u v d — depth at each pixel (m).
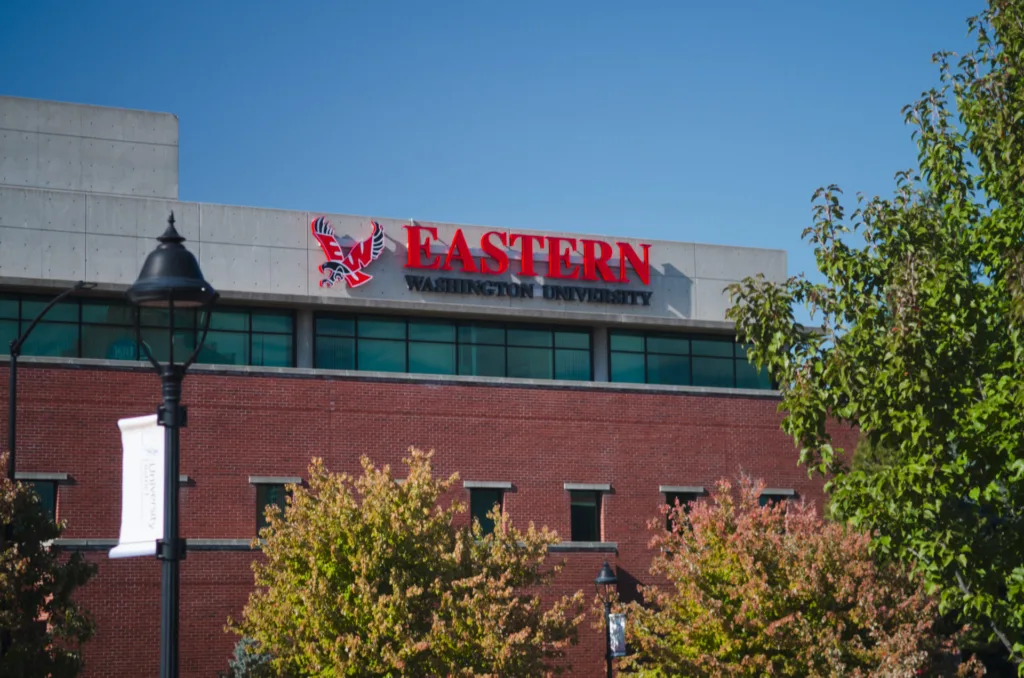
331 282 47.00
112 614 37.56
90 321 43.44
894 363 23.75
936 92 27.17
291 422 41.75
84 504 38.84
